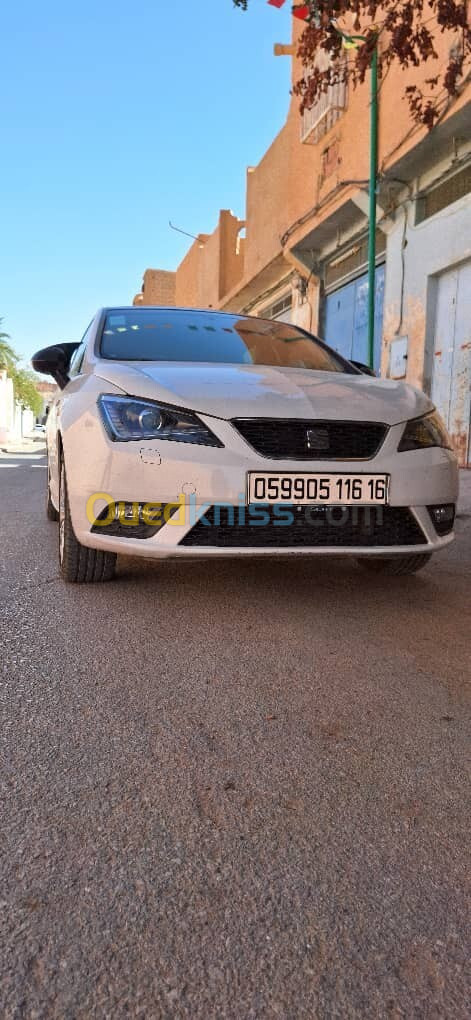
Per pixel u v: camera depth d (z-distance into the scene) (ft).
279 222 45.50
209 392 8.31
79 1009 2.94
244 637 7.79
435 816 4.40
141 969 3.15
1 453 73.05
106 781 4.69
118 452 8.06
